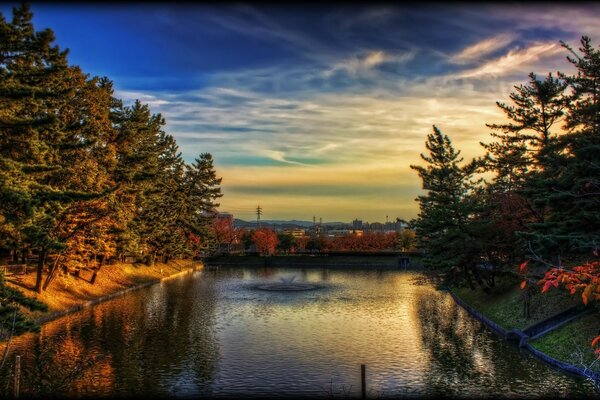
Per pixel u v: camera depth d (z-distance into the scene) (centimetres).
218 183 11419
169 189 8844
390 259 12538
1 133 2678
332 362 2869
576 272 877
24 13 3008
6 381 2300
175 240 9462
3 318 2123
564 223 2686
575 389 2259
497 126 4597
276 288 7044
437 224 4603
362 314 4697
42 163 2995
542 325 3228
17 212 2430
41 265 4431
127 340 3419
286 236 16362
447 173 4728
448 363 2831
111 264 7150
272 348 3216
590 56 3144
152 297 5891
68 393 2264
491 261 4550
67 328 3809
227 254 14200
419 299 5891
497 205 4388
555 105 4281
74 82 4409
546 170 3300
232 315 4578
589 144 2556
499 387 2353
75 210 4266
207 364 2809
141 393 2288
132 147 5978
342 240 16050
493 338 3512
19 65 2906
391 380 2512
